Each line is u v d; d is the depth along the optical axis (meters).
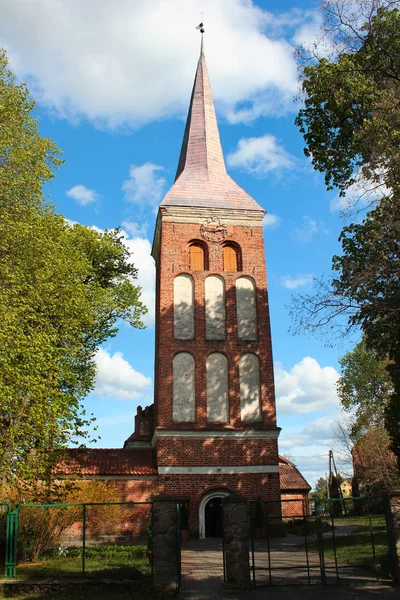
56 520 20.64
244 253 34.34
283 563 18.19
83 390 25.97
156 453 30.27
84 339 30.08
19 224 20.80
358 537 23.84
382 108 18.70
